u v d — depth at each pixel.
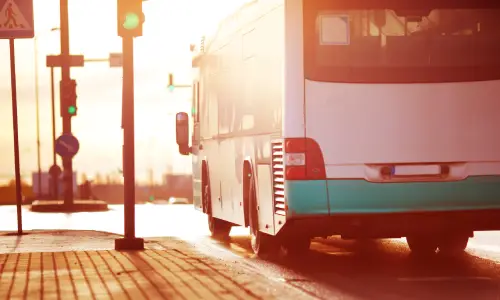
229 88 19.48
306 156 14.65
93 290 12.54
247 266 15.70
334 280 13.85
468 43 14.83
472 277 14.23
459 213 14.82
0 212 45.03
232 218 19.45
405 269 15.39
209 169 22.25
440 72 14.78
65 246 20.58
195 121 24.39
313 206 14.63
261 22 16.42
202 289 12.56
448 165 14.82
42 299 11.79
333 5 14.74
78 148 38.62
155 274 14.30
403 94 14.74
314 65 14.70
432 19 14.80
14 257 17.09
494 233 23.25
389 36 14.75
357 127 14.70
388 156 14.70
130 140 19.19
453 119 14.81
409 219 14.77
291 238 15.87
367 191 14.68
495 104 14.89
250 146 17.44
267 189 16.12
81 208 45.78
